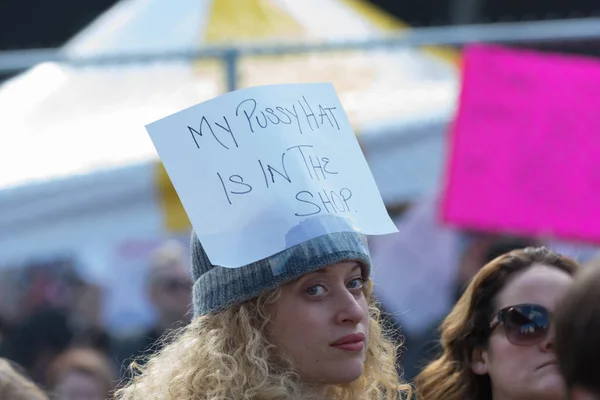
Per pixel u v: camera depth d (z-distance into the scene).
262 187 5.86
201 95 13.82
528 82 11.95
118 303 18.27
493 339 6.89
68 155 13.48
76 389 12.05
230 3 15.46
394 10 29.89
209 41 15.10
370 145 13.45
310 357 5.87
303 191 5.91
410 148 13.47
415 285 13.32
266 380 5.84
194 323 6.13
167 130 5.92
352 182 6.16
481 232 12.84
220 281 5.97
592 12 28.20
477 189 11.80
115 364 14.15
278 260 5.80
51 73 14.45
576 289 4.26
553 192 11.76
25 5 29.72
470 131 11.91
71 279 20.38
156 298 13.41
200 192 5.85
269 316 5.93
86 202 13.17
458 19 27.66
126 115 13.80
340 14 15.87
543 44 13.05
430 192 13.38
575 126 11.87
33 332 15.66
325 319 5.86
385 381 6.66
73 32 29.66
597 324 4.14
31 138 13.79
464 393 7.25
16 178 13.33
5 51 29.50
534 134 11.87
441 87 14.12
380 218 6.18
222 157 5.91
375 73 14.10
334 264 5.86
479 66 12.02
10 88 14.57
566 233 11.70
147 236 13.59
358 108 13.70
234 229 5.80
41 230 13.20
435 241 13.33
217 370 5.89
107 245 19.25
